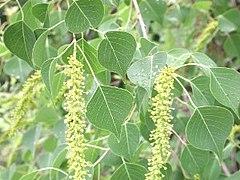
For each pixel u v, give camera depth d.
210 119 0.42
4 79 0.85
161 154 0.39
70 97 0.38
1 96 0.81
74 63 0.38
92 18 0.40
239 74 0.41
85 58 0.40
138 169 0.47
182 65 0.42
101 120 0.39
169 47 0.84
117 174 0.47
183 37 0.89
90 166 0.43
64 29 0.62
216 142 0.42
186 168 0.51
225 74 0.41
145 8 0.69
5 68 0.68
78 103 0.38
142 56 0.46
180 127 0.55
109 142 0.47
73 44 0.40
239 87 0.41
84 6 0.39
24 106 0.54
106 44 0.40
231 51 0.79
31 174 0.51
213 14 0.83
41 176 0.60
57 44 0.75
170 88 0.39
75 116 0.38
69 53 0.41
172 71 0.39
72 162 0.38
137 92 0.42
